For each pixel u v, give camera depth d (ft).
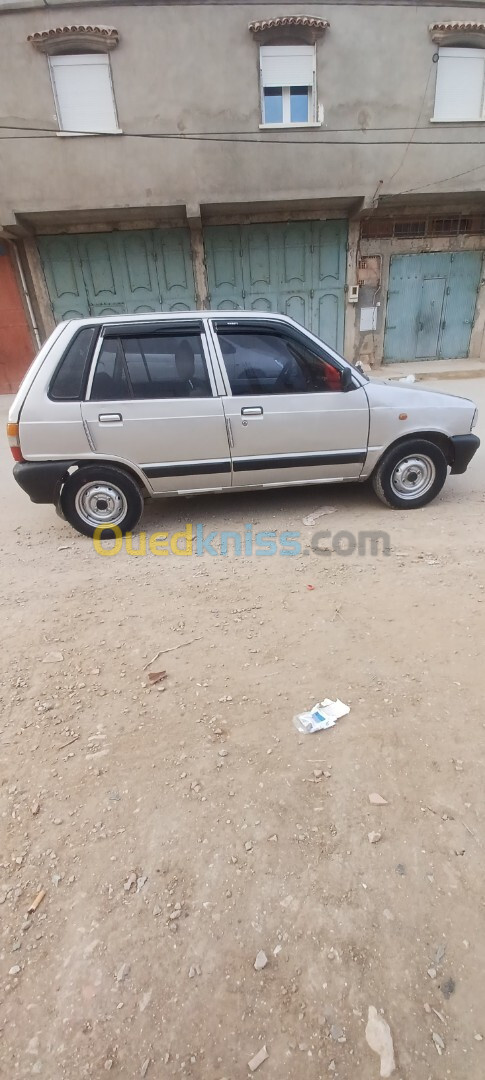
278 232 45.03
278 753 7.51
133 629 10.69
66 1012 4.89
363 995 4.89
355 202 43.19
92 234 43.86
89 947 5.39
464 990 4.89
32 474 14.14
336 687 8.71
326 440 15.02
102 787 7.16
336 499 17.53
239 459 14.84
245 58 38.42
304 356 14.66
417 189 42.57
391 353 50.72
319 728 7.85
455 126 41.32
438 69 40.45
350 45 38.99
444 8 38.88
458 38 39.58
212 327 14.15
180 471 14.75
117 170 39.99
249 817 6.63
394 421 15.16
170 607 11.46
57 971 5.20
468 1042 4.55
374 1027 4.66
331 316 48.26
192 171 40.45
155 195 40.83
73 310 46.01
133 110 38.99
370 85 39.91
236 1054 4.56
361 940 5.32
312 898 5.71
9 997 5.02
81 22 37.14
